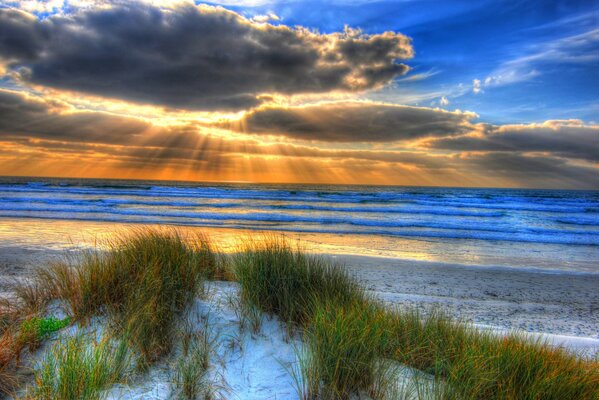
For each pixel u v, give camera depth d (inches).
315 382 116.0
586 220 965.2
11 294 218.1
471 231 737.6
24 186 2030.0
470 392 115.1
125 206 1063.0
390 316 170.6
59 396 105.2
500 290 339.6
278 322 160.9
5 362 123.5
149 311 143.2
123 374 121.0
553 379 122.0
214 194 1727.4
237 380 124.4
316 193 1962.4
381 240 606.2
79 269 186.1
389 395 116.0
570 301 313.3
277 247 222.5
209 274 232.8
